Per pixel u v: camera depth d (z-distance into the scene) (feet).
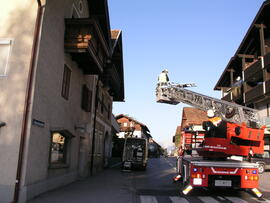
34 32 31.83
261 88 96.68
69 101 43.75
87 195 33.14
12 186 28.22
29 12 32.45
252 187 32.45
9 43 31.68
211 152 34.76
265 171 79.15
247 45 114.83
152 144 202.59
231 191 37.83
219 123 34.99
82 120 52.26
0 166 28.81
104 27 59.57
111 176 57.31
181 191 37.11
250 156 34.78
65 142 43.75
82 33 40.16
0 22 32.45
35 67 31.17
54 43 36.37
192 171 32.55
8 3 32.83
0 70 31.27
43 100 33.19
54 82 36.76
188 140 43.91
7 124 29.73
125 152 76.38
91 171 58.75
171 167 88.84
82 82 51.44
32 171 30.55
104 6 55.47
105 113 79.97
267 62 92.84
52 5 35.58
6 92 30.55
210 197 33.04
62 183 40.86
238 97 120.26
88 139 55.72
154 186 42.75
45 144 34.19
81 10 50.65
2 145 29.27
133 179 52.65
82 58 44.68
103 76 67.77
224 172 32.30
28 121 29.89
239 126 34.76
